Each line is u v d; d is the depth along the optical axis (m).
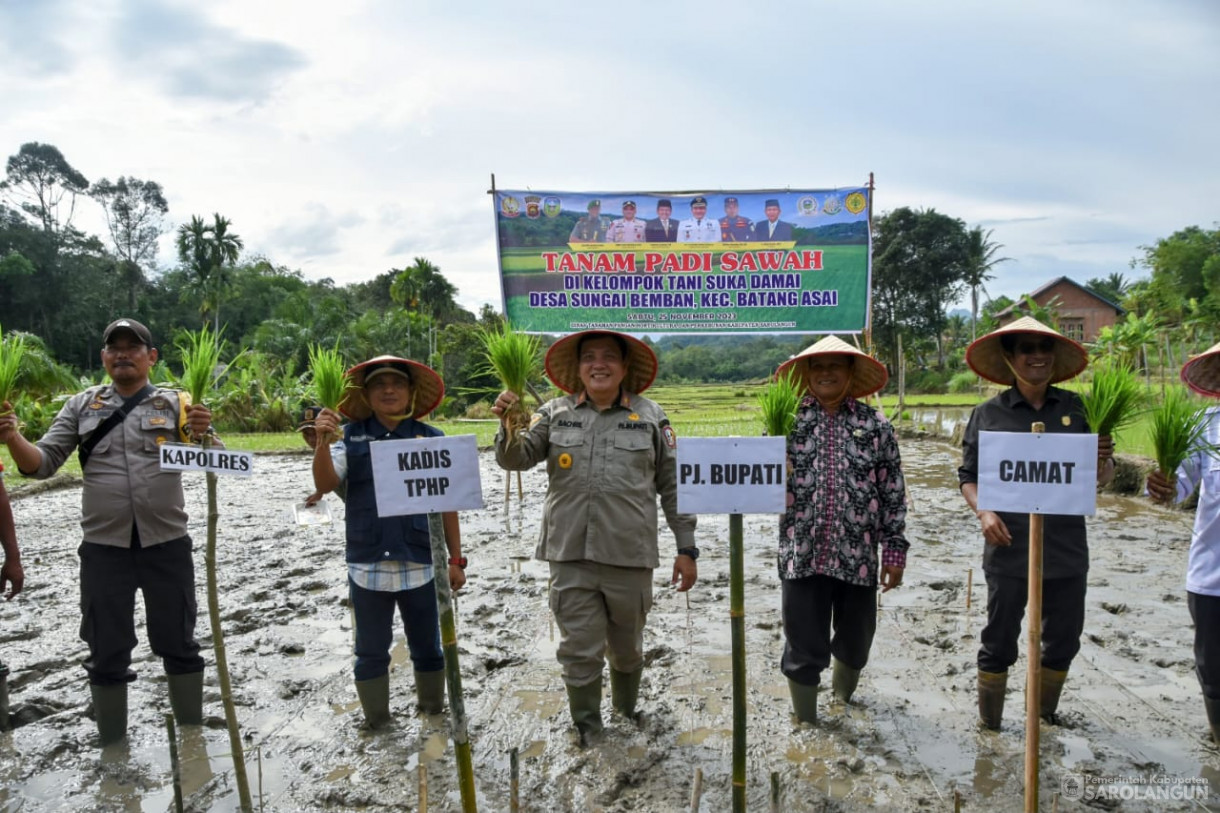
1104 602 6.04
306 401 26.19
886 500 3.94
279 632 5.61
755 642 5.24
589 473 3.68
